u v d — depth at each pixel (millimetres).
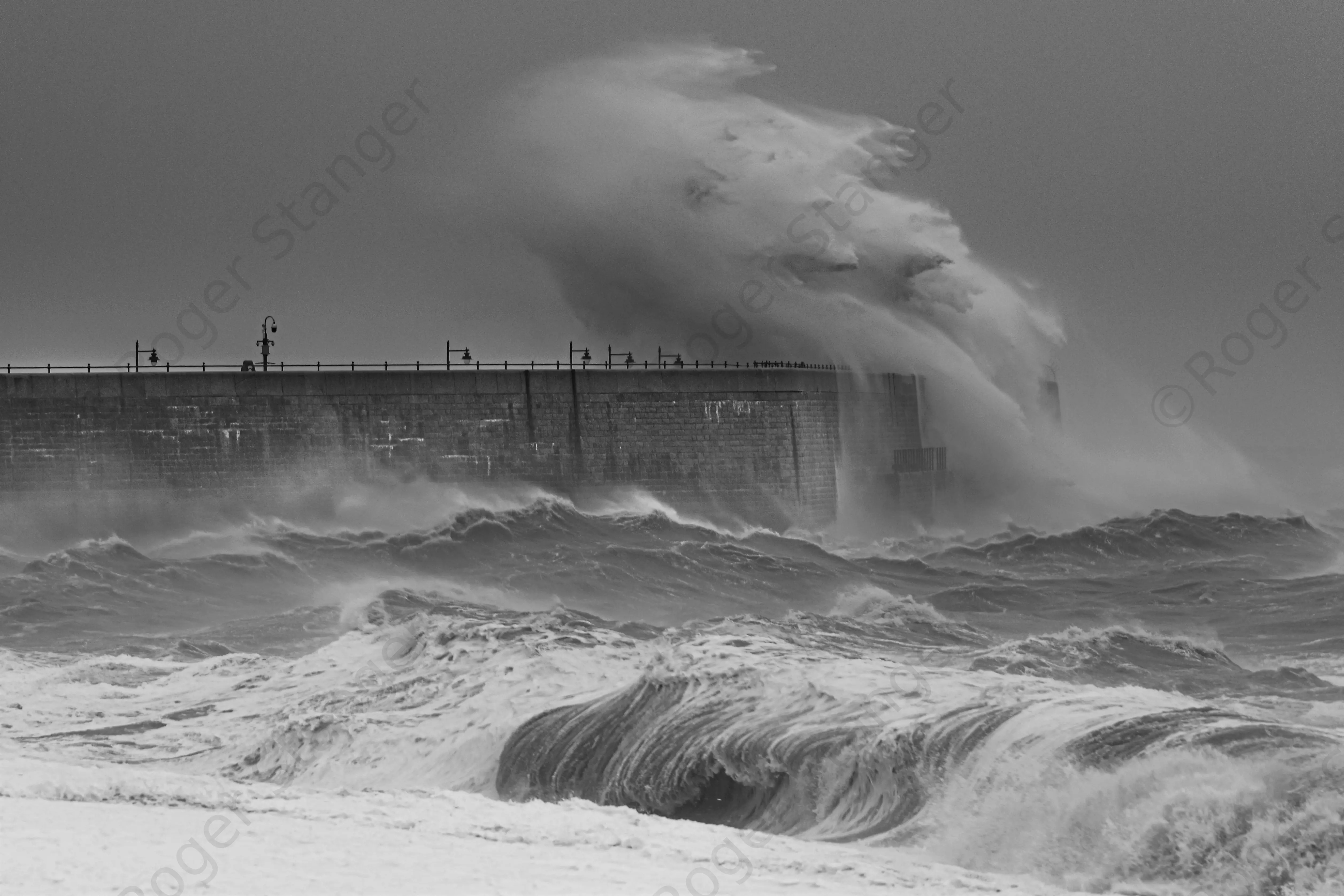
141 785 64562
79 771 70562
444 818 58062
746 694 76000
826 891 47312
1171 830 52344
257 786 66875
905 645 114000
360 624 148500
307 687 96250
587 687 87062
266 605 176000
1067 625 152000
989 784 59688
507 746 76812
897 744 64312
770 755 67562
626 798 69812
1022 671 98938
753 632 114750
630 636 109625
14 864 46250
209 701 96250
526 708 83188
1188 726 60500
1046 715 64125
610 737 75562
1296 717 78562
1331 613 150250
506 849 51688
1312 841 49625
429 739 81250
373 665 99125
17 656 125188
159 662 114938
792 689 76250
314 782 78625
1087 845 53969
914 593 186500
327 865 47656
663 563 196250
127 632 157375
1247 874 49688
